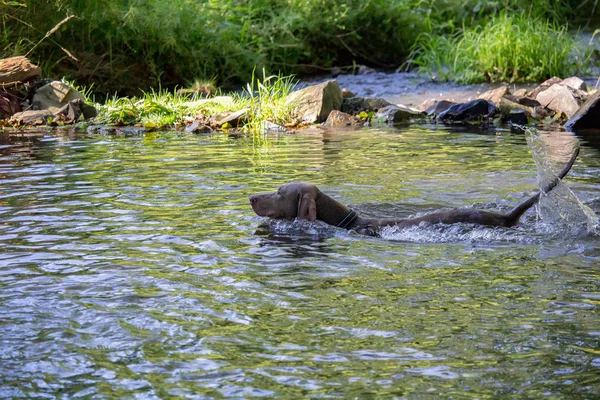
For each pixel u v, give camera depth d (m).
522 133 15.10
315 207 8.71
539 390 4.91
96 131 16.12
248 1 24.05
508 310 6.17
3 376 5.20
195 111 17.73
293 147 13.80
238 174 11.32
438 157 12.58
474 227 8.41
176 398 4.89
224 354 5.47
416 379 5.07
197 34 21.86
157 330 5.88
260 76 22.39
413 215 9.09
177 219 8.94
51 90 17.86
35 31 20.16
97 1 20.67
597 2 29.88
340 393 4.91
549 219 8.69
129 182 10.84
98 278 6.99
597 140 14.16
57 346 5.63
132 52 21.38
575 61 21.61
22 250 7.80
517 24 22.88
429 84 21.27
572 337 5.65
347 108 18.03
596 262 7.32
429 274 7.05
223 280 6.94
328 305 6.33
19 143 14.45
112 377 5.17
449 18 26.86
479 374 5.12
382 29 25.22
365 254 7.70
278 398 4.86
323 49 24.45
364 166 11.89
